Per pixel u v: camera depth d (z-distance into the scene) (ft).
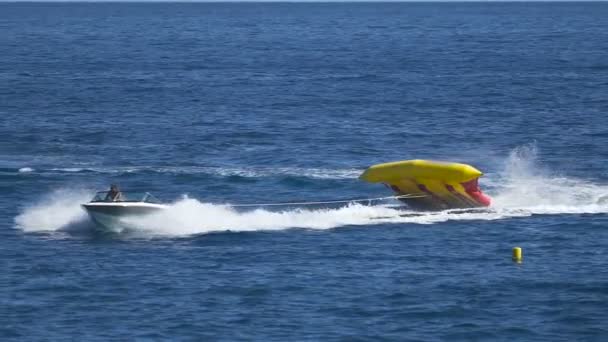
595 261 292.81
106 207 314.76
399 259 294.05
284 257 295.07
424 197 347.77
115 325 240.94
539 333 237.45
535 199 371.56
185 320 243.81
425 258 295.07
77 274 278.46
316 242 311.47
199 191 391.65
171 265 287.07
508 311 250.78
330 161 451.12
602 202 366.63
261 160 452.35
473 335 235.81
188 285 269.03
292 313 248.32
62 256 295.89
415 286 268.62
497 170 433.07
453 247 306.76
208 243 309.42
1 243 310.24
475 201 350.02
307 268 284.41
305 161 450.30
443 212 348.18
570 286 269.44
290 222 333.62
